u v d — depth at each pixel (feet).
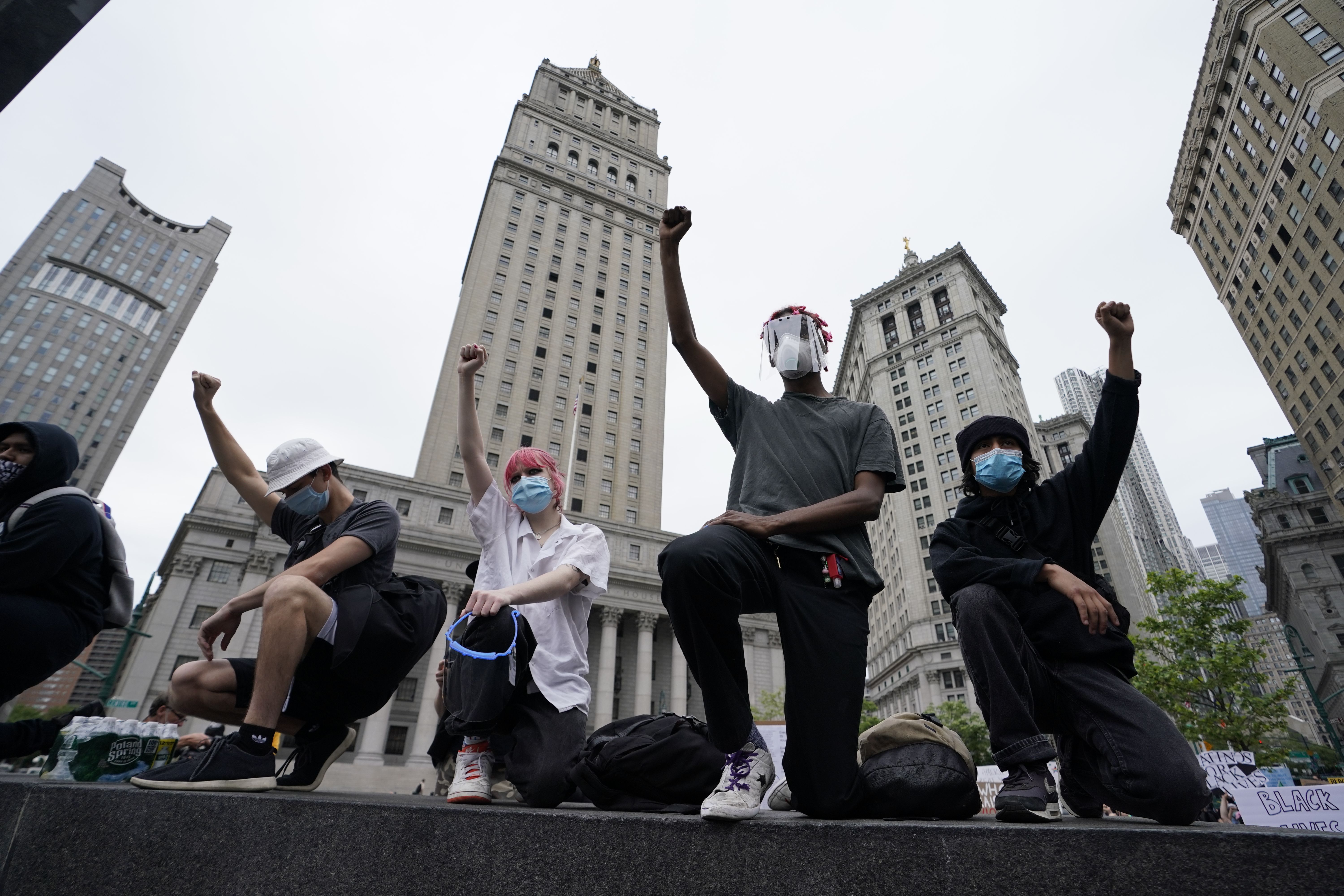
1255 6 132.98
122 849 5.16
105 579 9.97
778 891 4.24
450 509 139.13
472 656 8.14
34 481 9.71
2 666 8.50
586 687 9.71
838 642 6.66
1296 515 188.96
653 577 150.41
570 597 10.36
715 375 9.14
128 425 317.22
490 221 212.43
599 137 258.16
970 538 8.66
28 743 11.68
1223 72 145.69
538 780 8.33
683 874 4.42
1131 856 3.81
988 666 6.89
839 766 6.25
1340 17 120.37
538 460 11.58
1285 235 140.36
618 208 241.76
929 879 4.05
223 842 5.00
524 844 4.63
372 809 4.91
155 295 339.36
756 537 6.97
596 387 200.95
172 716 16.17
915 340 258.57
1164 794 5.92
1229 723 70.49
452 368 181.78
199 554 122.11
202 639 9.66
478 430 11.61
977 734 140.05
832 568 7.00
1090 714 6.97
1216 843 3.70
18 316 292.61
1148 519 569.23
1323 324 135.13
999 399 223.92
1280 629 297.12
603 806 8.05
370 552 9.11
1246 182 150.00
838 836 4.30
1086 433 323.98
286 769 9.73
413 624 9.37
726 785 5.56
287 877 4.78
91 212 329.93
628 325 219.82
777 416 8.84
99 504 9.97
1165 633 76.18
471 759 8.87
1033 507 8.50
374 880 4.67
